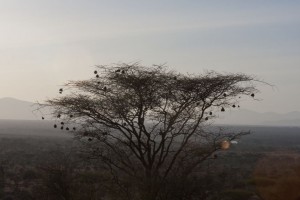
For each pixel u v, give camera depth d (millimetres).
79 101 15375
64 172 18500
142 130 15180
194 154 15227
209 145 15477
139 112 15297
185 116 15766
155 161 16031
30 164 43469
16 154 56656
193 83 15266
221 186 18719
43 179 19641
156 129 15391
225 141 15062
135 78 15117
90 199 16922
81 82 15664
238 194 17922
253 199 17391
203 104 15805
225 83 15359
